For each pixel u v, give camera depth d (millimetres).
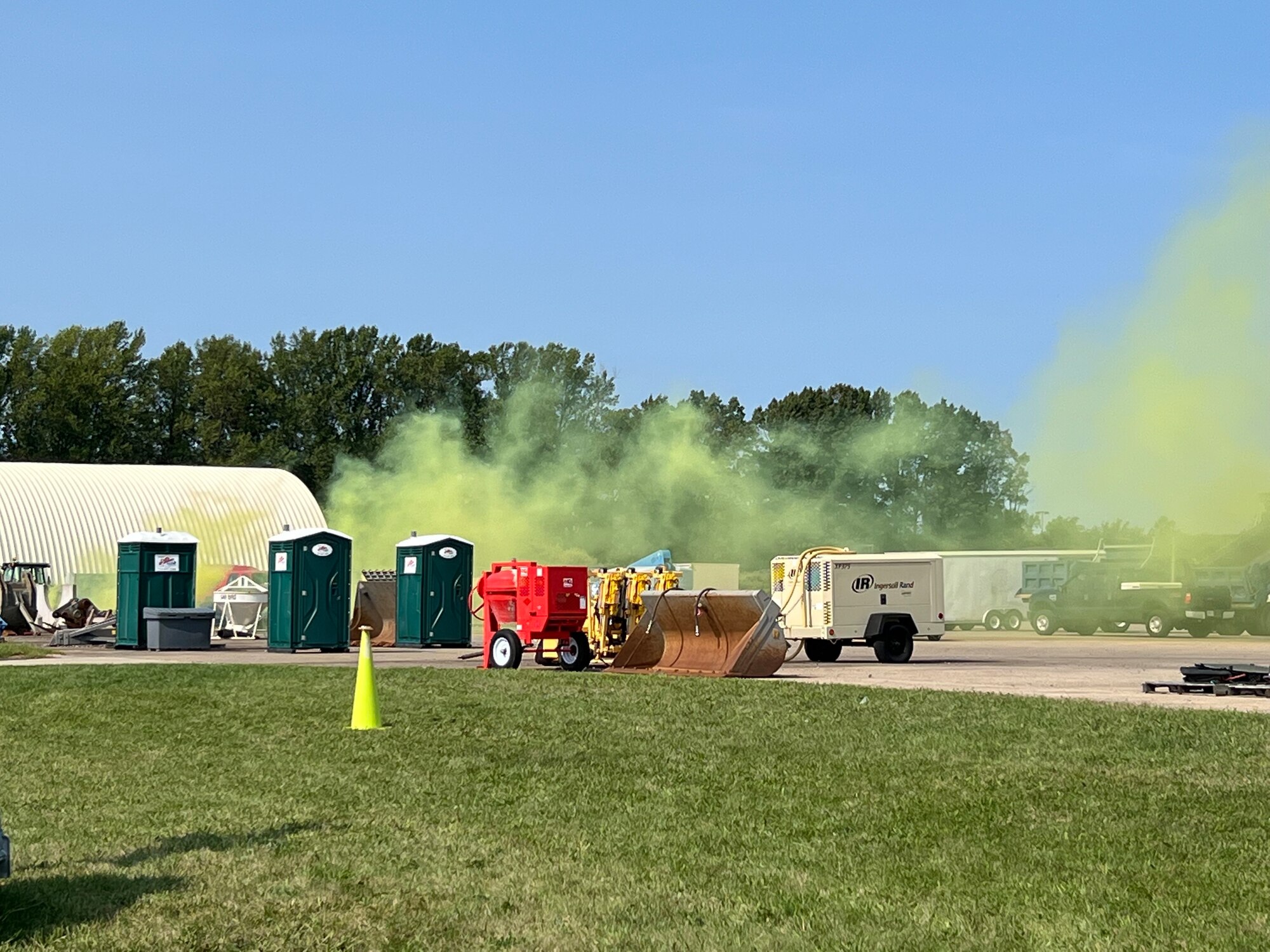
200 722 18047
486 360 103375
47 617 47062
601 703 19250
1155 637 48250
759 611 25172
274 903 8141
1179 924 7398
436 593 38312
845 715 17359
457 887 8477
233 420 100500
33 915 7938
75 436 96688
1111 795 11398
